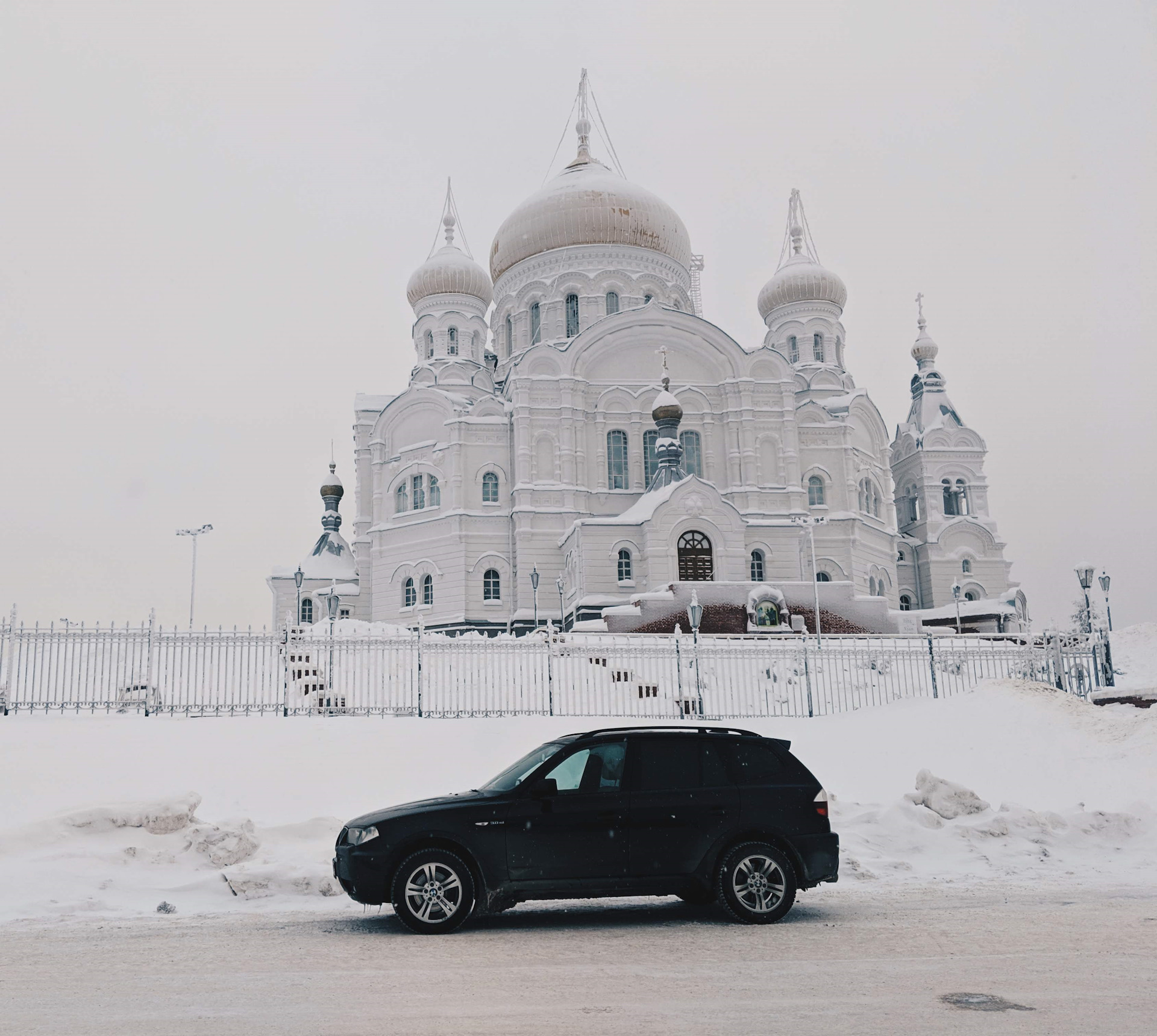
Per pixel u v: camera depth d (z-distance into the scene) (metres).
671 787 12.23
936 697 31.48
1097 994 8.60
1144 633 52.28
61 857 14.05
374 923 12.02
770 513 64.44
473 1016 8.10
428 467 66.50
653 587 56.59
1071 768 22.44
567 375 64.88
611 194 73.81
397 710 29.28
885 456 72.75
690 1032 7.65
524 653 30.58
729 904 11.86
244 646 28.86
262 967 9.78
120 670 28.45
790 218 79.94
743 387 65.75
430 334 76.25
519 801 11.89
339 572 74.50
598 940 11.01
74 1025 7.88
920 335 82.75
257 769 21.38
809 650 33.38
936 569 74.12
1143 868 15.45
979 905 12.79
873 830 16.50
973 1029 7.67
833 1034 7.56
